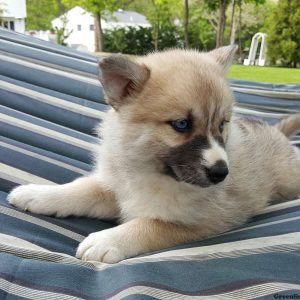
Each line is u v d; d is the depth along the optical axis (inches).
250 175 14.4
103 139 13.6
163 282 8.5
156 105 11.6
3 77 20.1
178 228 11.9
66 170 14.5
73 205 12.5
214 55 13.8
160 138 11.6
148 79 11.9
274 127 18.1
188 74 11.9
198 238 12.1
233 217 13.1
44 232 11.2
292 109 24.1
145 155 11.9
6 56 21.7
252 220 13.7
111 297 8.1
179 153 11.5
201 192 12.1
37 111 19.0
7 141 15.3
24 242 10.3
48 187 12.7
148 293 8.1
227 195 13.1
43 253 9.4
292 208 14.0
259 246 10.4
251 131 16.2
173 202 12.0
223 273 9.0
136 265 9.1
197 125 11.5
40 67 21.4
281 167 16.0
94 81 21.0
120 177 12.7
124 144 12.1
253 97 24.5
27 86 19.9
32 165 14.2
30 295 8.3
